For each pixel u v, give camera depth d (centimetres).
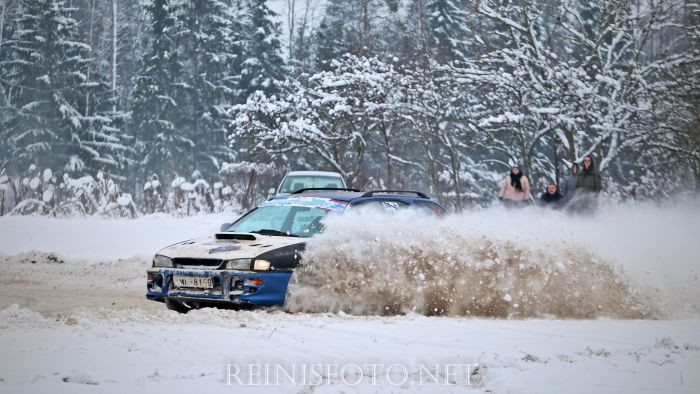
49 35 13312
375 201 2916
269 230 2719
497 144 8325
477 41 8238
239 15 16238
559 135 7581
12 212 6450
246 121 8169
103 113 14112
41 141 12769
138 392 1285
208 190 7350
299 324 2102
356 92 8188
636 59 7625
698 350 1688
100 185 6825
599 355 1622
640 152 7762
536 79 7594
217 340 1816
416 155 9769
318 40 15850
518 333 1981
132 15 19250
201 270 2469
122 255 4716
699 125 6962
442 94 8169
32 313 2230
